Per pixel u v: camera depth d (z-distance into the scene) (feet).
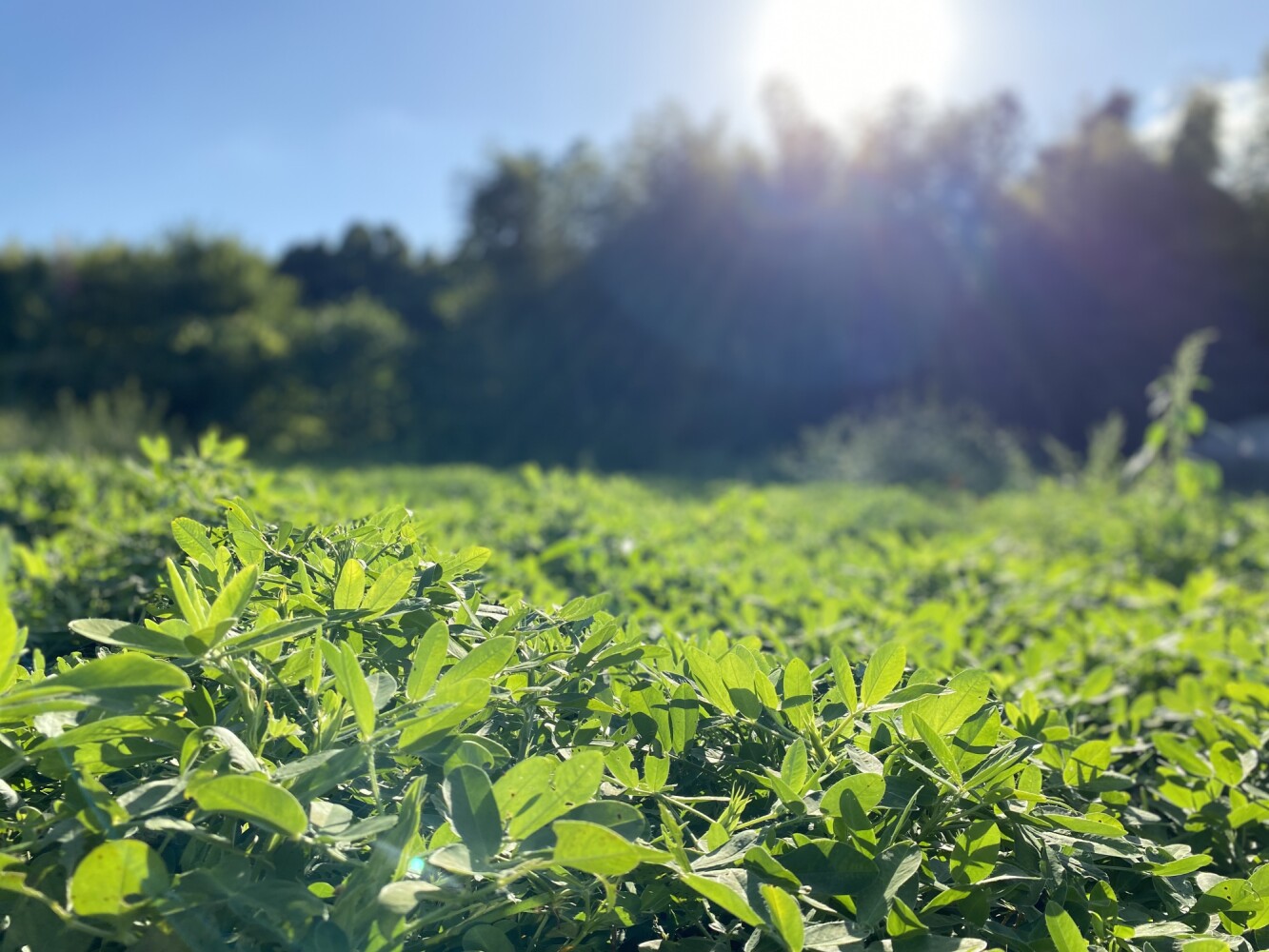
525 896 3.59
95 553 8.57
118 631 3.37
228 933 3.10
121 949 3.18
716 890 3.14
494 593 6.20
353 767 3.28
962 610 9.98
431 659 3.72
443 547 8.60
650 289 82.99
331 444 81.61
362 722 3.33
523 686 4.26
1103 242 84.74
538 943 3.75
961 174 88.38
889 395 81.97
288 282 93.45
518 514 12.96
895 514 21.67
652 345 83.56
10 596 7.22
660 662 5.11
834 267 81.56
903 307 82.53
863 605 10.11
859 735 4.33
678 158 85.66
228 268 85.92
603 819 3.29
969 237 87.40
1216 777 5.58
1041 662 7.77
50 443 40.24
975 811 4.08
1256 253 84.17
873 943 3.44
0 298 83.35
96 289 82.38
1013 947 3.79
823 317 81.71
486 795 3.25
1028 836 4.16
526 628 4.65
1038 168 93.76
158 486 8.80
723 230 82.53
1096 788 4.96
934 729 4.03
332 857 3.22
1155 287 83.97
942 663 7.67
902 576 12.78
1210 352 83.71
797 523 18.60
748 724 4.43
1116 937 3.93
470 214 97.40
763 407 81.71
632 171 90.07
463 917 3.41
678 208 83.71
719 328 81.61
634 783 3.96
